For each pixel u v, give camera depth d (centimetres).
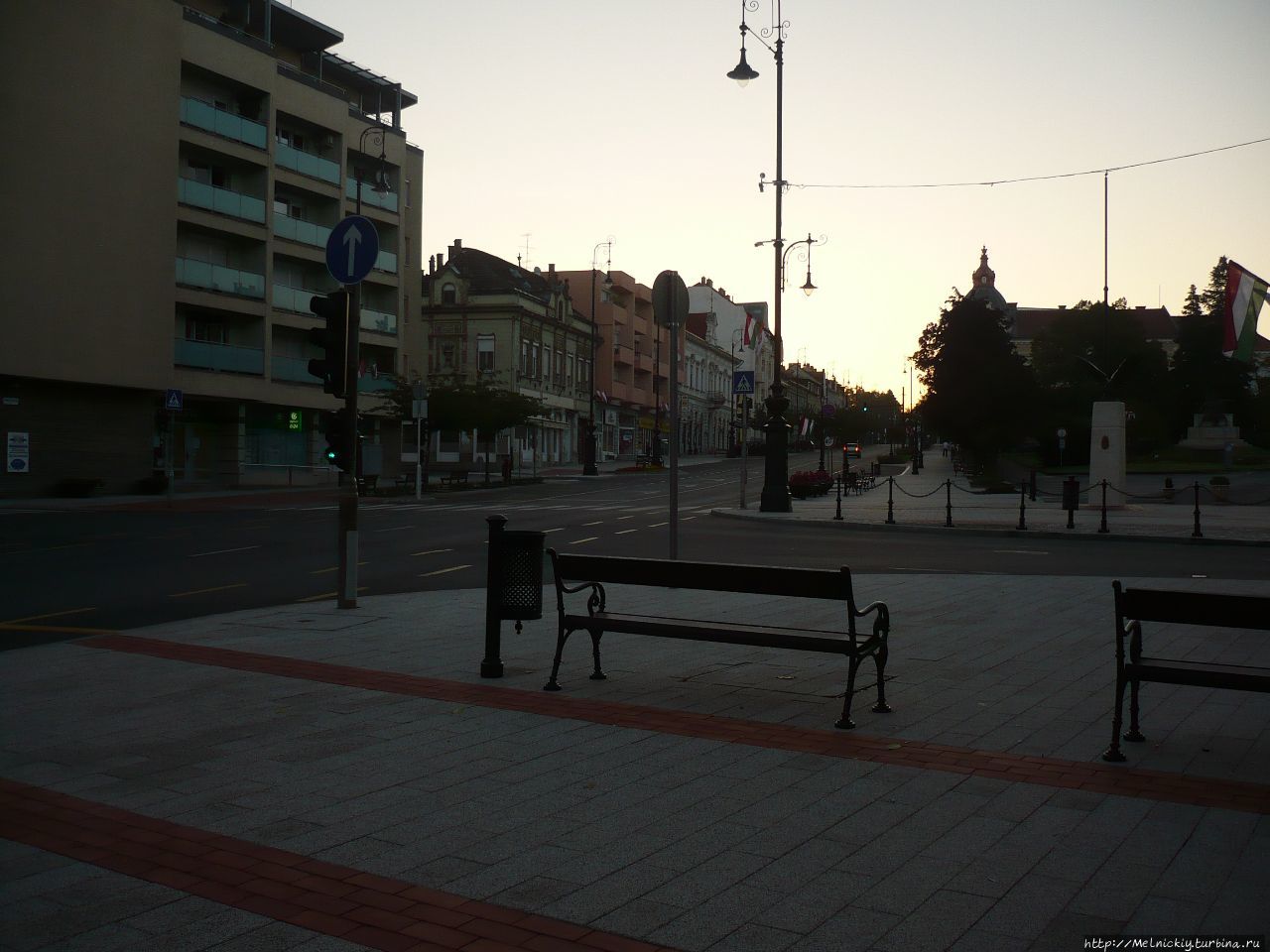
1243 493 4269
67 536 2302
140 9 3922
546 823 496
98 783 555
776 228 3169
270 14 4825
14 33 3497
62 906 400
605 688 798
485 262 7719
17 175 3512
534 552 827
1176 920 388
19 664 875
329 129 5016
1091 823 495
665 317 1310
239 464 4550
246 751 620
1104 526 2430
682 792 543
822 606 1239
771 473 3206
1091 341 8000
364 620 1119
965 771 582
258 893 412
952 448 9406
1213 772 582
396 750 623
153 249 4003
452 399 4941
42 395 3706
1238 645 977
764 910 397
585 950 363
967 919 389
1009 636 1035
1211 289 8169
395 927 381
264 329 4584
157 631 1048
